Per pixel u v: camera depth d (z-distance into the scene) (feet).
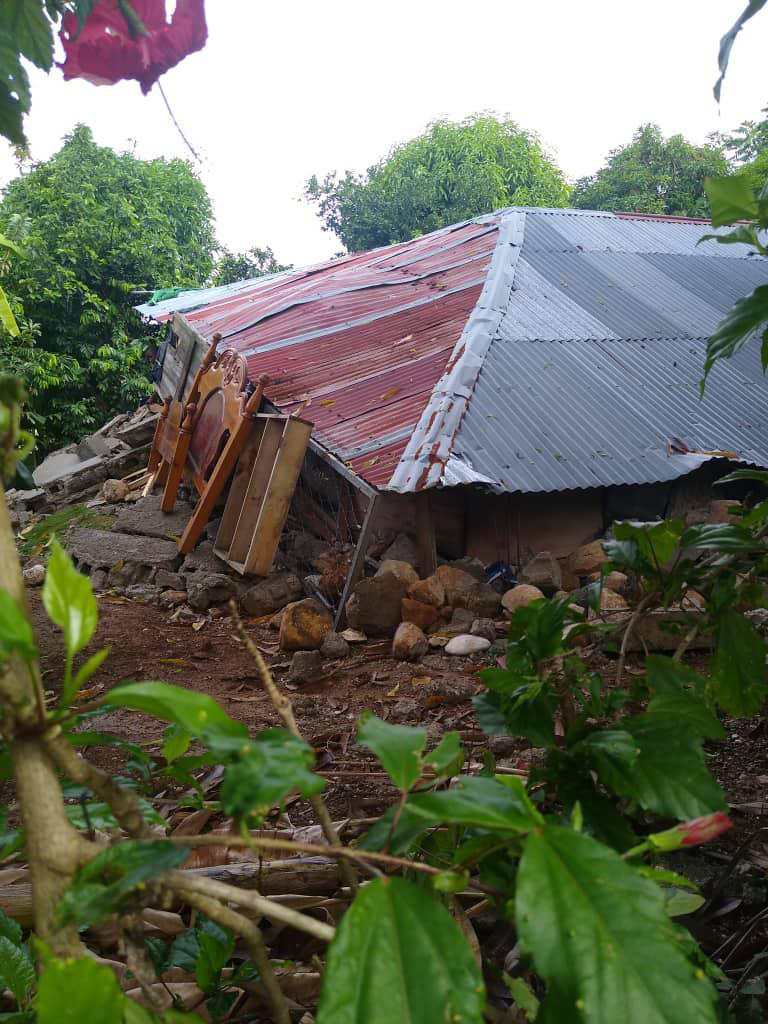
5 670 2.79
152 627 27.12
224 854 8.80
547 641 5.50
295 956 7.84
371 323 37.76
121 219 79.00
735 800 12.46
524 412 29.07
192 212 96.68
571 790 4.99
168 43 5.11
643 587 6.48
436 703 19.24
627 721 4.81
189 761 5.14
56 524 40.09
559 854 2.99
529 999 4.11
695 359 34.40
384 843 3.38
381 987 2.67
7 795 13.23
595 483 26.43
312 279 48.88
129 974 6.53
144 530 35.29
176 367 48.78
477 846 3.86
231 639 26.02
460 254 43.52
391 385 31.53
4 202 79.92
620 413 30.04
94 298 71.77
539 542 29.25
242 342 39.17
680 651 6.13
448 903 6.03
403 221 119.24
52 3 5.07
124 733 16.22
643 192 111.65
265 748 2.81
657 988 2.74
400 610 25.07
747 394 32.76
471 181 119.14
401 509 28.96
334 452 27.86
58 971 2.79
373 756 15.47
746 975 6.79
